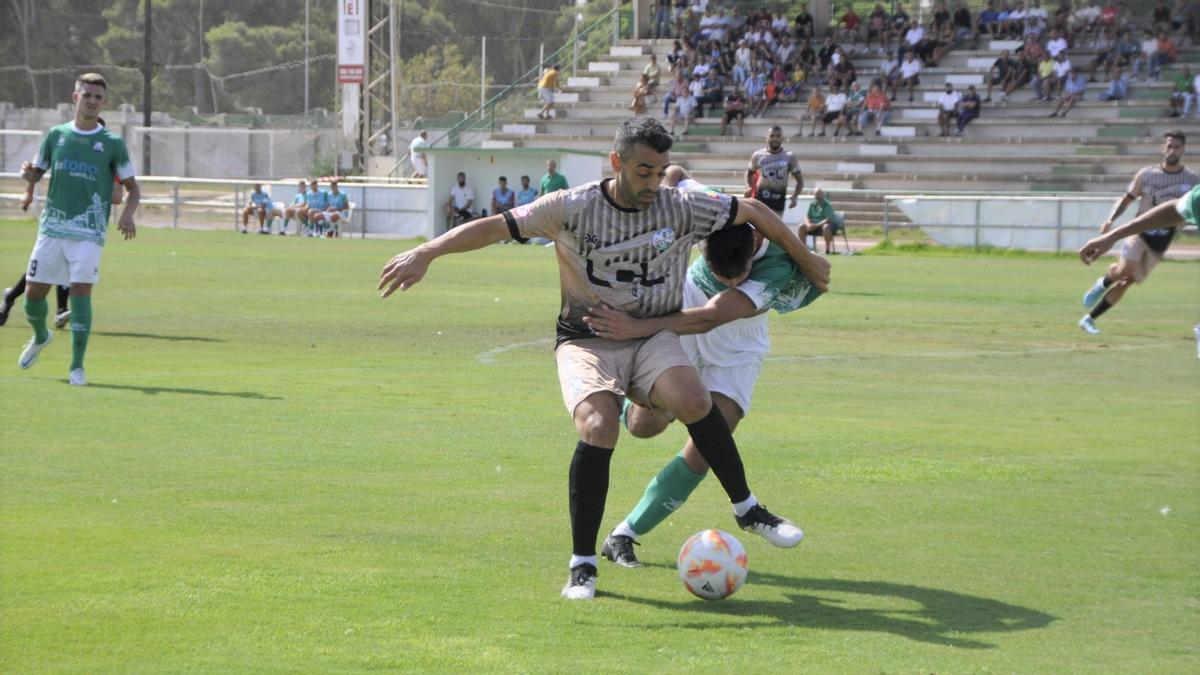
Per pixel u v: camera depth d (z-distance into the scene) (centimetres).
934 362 1587
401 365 1462
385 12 6456
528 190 4222
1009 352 1698
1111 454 977
